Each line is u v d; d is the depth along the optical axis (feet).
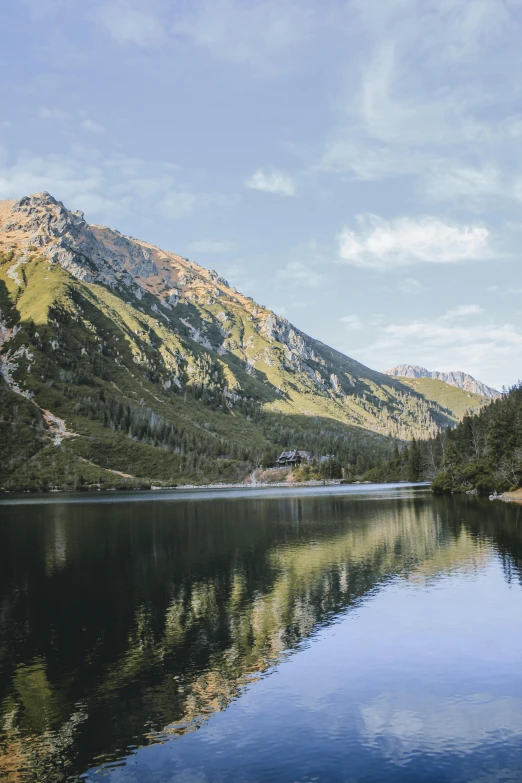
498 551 204.85
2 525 338.13
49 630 127.24
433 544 224.53
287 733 78.89
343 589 155.63
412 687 92.32
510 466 453.17
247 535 272.10
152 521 349.82
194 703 88.79
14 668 104.73
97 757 74.33
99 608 144.56
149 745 76.84
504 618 125.39
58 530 307.58
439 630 118.73
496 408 607.37
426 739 76.43
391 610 134.00
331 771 69.41
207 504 498.28
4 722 83.97
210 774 69.56
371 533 264.72
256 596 151.33
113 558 216.33
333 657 106.01
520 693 89.35
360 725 80.69
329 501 490.08
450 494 519.19
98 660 107.86
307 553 215.31
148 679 98.37
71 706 88.63
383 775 68.03
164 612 139.23
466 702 86.84
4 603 151.43
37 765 72.69
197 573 183.73
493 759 71.36
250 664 103.91
